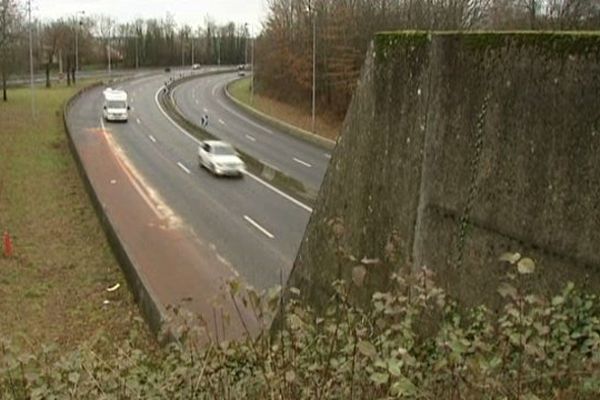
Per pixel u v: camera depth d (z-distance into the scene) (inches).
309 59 2268.7
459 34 282.2
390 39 331.3
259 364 231.5
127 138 1550.2
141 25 5762.8
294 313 237.5
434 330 248.1
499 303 256.5
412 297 236.4
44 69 3550.7
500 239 262.2
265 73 2691.9
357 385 188.5
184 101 2480.3
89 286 637.3
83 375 261.4
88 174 1059.9
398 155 324.8
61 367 265.9
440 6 1796.3
